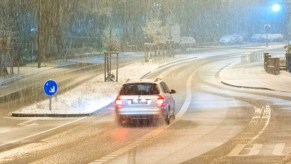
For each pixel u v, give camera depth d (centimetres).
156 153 1886
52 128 2723
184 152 1895
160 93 2762
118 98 2764
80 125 2828
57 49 8569
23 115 3266
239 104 3828
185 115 3219
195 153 1867
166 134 2409
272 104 3762
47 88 3372
